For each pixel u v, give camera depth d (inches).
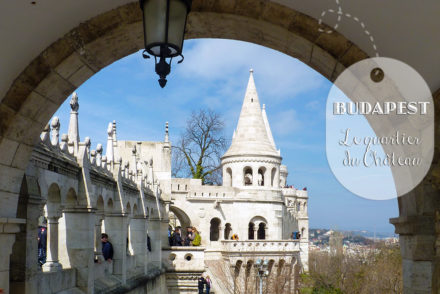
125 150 1197.7
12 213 276.7
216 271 1800.0
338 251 2036.2
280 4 244.4
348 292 1774.1
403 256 277.3
